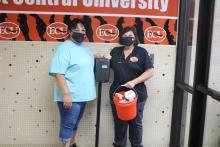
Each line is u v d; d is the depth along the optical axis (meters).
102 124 3.53
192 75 3.21
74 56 2.98
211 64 2.63
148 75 3.14
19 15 3.30
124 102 2.98
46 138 3.53
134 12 3.37
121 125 3.25
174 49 3.45
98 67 3.11
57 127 3.52
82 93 3.04
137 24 3.39
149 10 3.37
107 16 3.35
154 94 3.52
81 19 3.33
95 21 3.35
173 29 3.42
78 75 3.00
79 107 3.08
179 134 3.56
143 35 3.41
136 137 3.30
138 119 3.25
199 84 2.62
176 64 3.46
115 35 3.38
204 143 3.08
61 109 3.07
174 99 3.52
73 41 3.07
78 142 3.54
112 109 3.28
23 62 3.38
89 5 3.32
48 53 3.37
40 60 3.38
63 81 2.92
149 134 3.58
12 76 3.39
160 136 3.59
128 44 3.13
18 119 3.48
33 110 3.47
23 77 3.40
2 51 3.34
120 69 3.17
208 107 2.89
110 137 3.55
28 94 3.44
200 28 2.55
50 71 2.95
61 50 2.95
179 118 3.54
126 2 3.35
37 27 3.32
